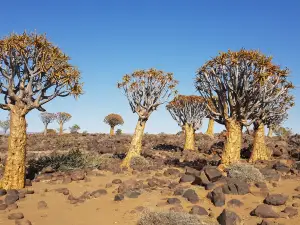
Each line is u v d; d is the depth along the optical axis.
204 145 23.31
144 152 19.48
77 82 10.61
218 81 11.48
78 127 54.72
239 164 10.52
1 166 14.12
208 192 8.83
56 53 10.36
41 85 10.28
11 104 10.10
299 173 11.18
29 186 10.52
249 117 11.69
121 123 40.31
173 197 8.60
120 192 9.42
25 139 10.26
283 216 6.89
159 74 14.82
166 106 23.22
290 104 14.98
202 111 21.84
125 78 14.91
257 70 10.70
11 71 9.85
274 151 17.06
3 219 7.20
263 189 8.90
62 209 8.05
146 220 6.57
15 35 9.97
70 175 12.02
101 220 7.15
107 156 18.50
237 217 6.62
